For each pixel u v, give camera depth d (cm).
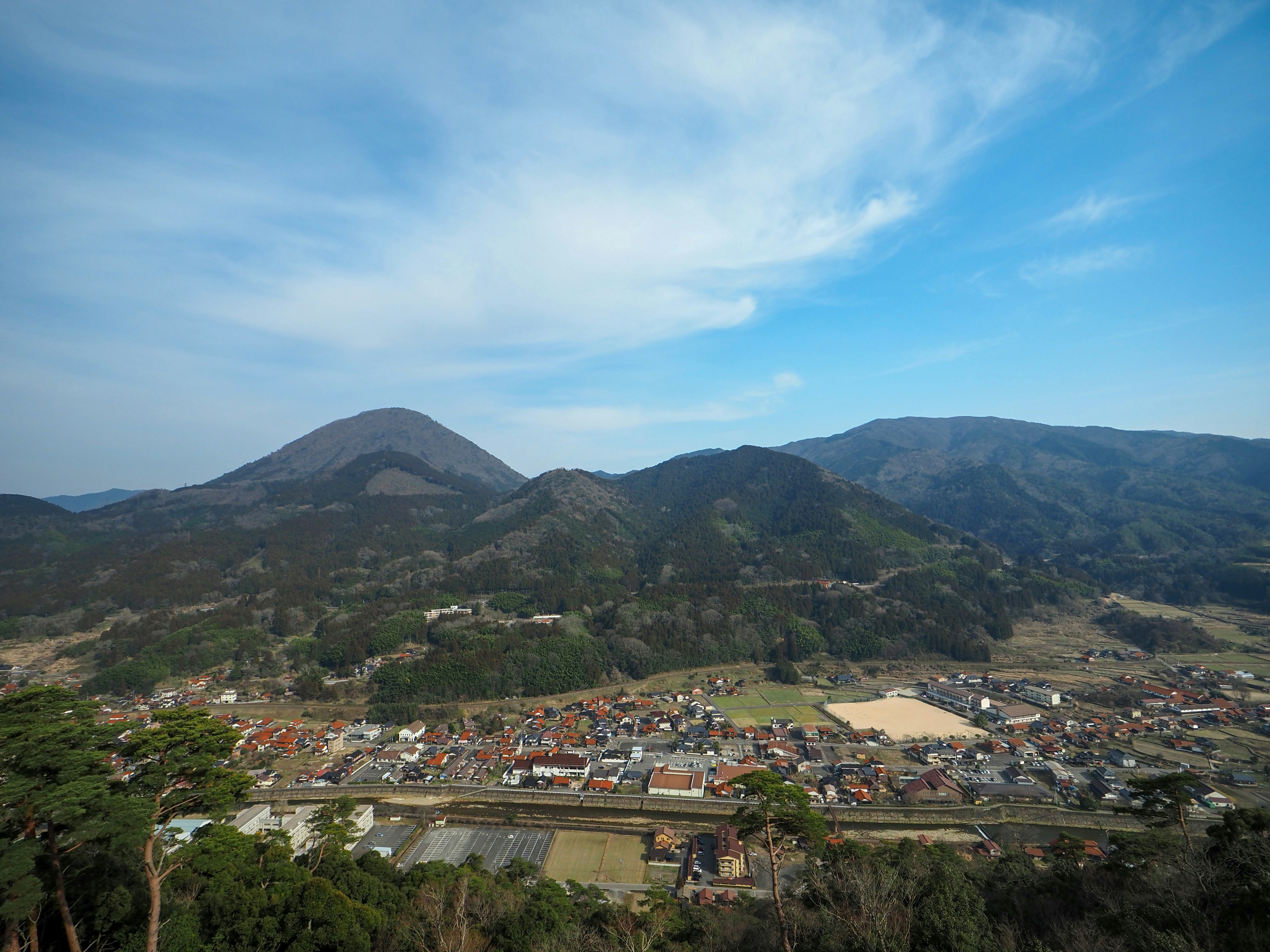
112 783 3603
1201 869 4109
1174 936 3469
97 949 3888
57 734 3362
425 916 5472
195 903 4562
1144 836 6266
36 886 3073
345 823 8338
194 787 3906
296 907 4681
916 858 6334
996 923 4497
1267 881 3522
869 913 4219
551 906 5712
